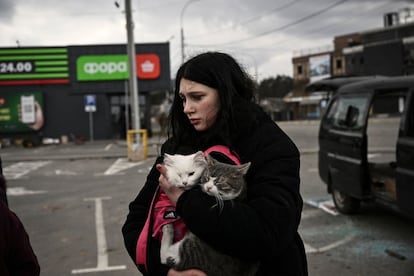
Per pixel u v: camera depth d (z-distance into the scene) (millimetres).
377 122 32125
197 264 1769
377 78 7191
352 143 6766
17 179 13039
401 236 6051
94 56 30031
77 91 30203
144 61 29672
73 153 20984
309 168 13312
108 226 7160
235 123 1922
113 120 31391
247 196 1835
